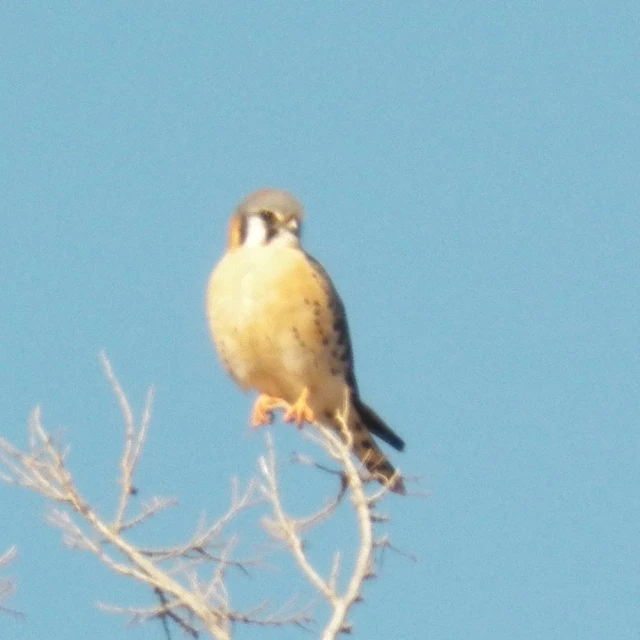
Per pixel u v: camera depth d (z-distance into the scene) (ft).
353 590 25.58
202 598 26.00
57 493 26.66
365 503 27.40
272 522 26.43
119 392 27.50
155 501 27.02
